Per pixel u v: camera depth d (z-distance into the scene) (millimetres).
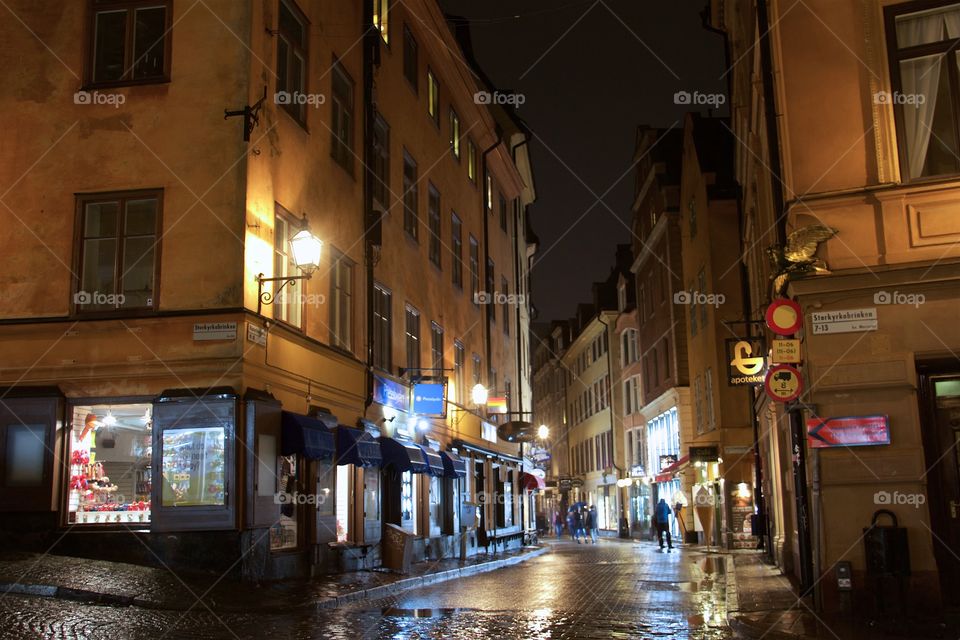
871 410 11805
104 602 11344
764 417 23906
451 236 29484
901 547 11086
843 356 11953
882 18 12602
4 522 14125
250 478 13938
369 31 21203
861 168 12320
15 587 11438
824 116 12547
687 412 40250
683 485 38938
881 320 11945
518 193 42500
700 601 14422
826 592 11625
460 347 30000
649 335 48438
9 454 14281
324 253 18016
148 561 13812
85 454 14414
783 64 12805
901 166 12266
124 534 13930
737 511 31953
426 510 23438
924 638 9477
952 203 11977
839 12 12719
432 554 23812
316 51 18109
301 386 16391
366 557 18938
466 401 30438
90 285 14875
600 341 63438
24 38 15602
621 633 10656
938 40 12422
